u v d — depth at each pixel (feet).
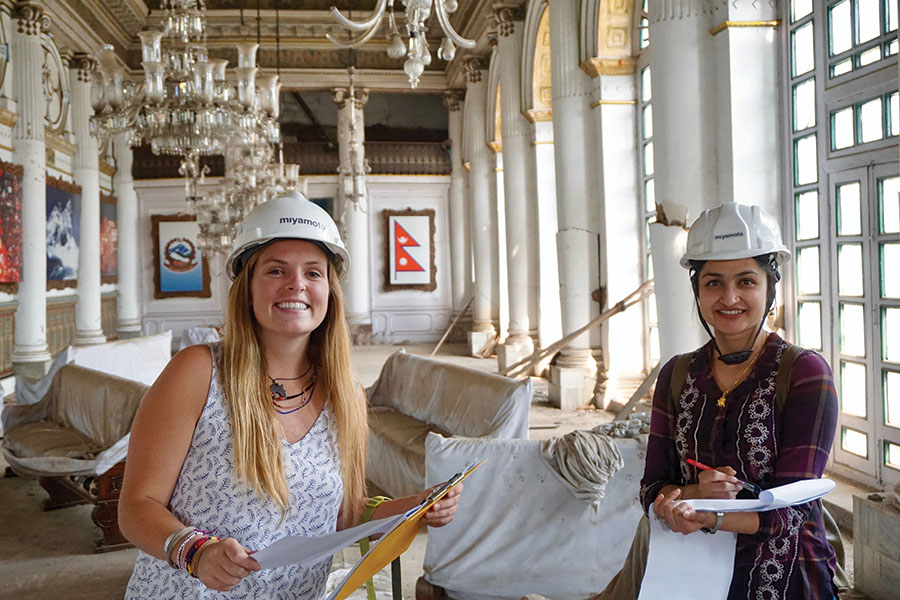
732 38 18.08
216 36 51.57
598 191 28.68
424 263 59.88
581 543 11.44
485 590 11.65
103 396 18.56
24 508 18.62
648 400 25.54
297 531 5.55
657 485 6.24
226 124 23.45
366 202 59.47
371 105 62.39
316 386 5.84
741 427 5.74
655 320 27.43
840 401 17.06
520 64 38.11
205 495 5.27
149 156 58.49
